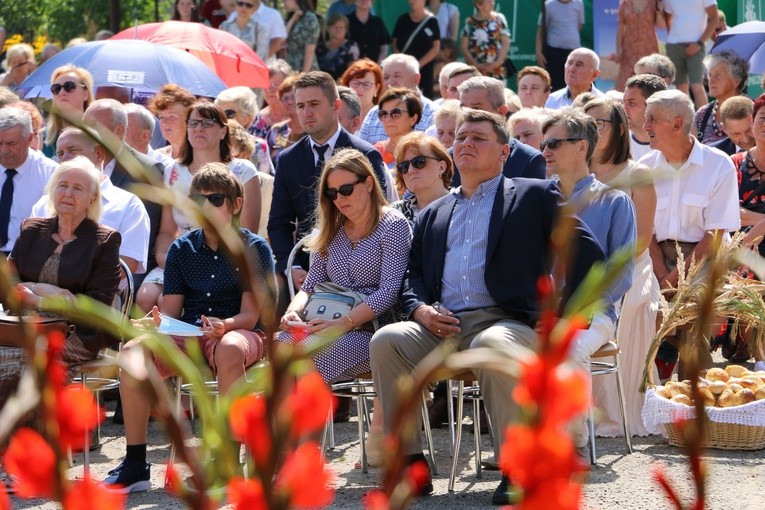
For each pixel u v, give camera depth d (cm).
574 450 155
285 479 171
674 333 1191
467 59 2400
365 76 1727
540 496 152
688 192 1299
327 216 1052
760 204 1433
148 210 1314
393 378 927
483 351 168
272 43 2369
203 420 196
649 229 1139
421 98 1659
